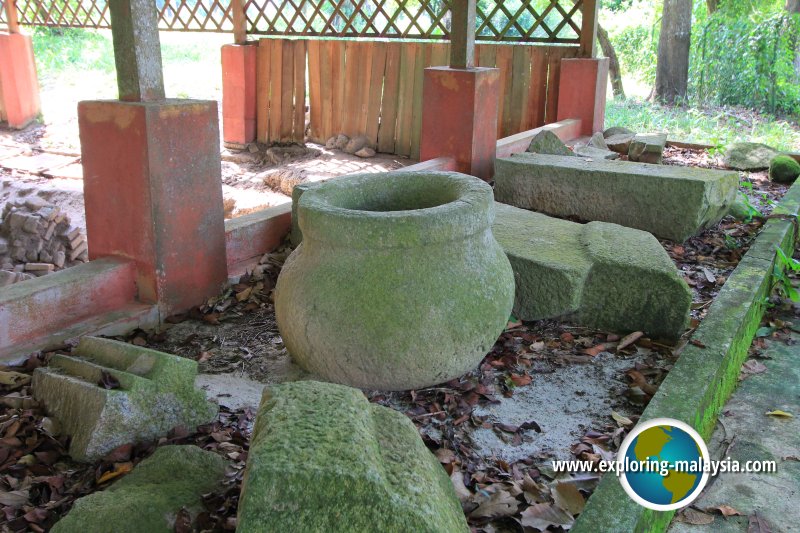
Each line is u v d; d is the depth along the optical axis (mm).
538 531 2340
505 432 2984
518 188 5867
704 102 13047
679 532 2504
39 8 10547
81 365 2951
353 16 8805
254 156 9508
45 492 2510
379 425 2195
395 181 3688
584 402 3246
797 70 13492
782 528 2512
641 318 3826
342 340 3023
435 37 8242
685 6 12719
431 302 3014
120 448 2693
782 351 3898
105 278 3850
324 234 3057
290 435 1894
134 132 3730
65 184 8359
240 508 1802
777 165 7078
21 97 10703
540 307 3961
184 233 4023
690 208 5152
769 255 4496
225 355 3656
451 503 2174
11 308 3439
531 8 8195
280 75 9375
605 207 5516
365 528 1793
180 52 15453
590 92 8023
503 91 8539
